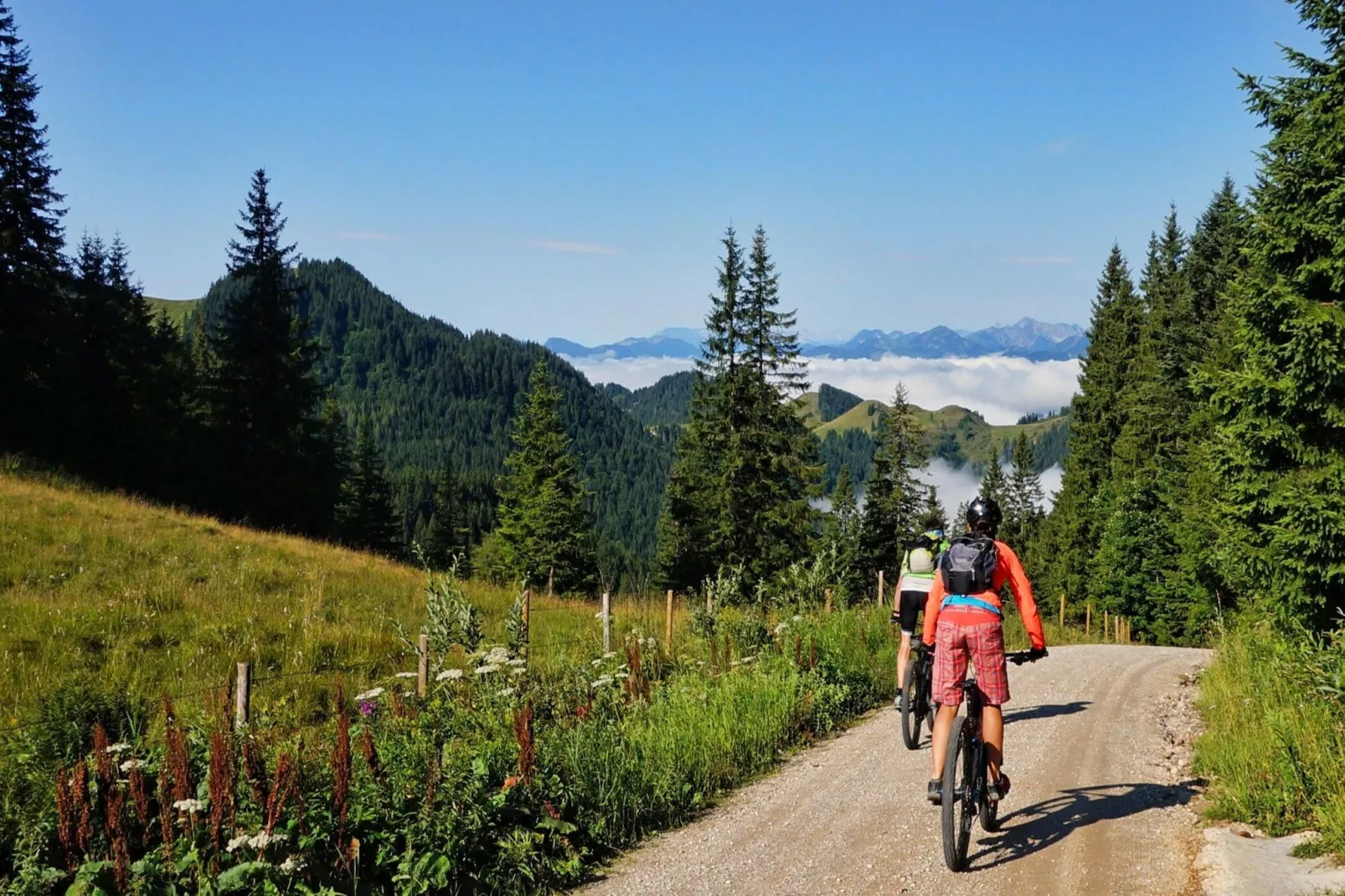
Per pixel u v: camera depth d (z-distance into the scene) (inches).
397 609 749.3
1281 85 539.2
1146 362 2316.7
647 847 242.4
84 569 724.7
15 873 178.9
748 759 319.6
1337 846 186.7
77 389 1493.6
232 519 1584.6
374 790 214.8
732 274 1561.3
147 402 1673.2
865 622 521.7
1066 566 2436.0
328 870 191.9
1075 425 2600.9
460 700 309.9
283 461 1720.0
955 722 204.5
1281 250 526.9
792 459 1535.4
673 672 428.8
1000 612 210.4
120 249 2276.1
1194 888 184.4
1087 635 1398.9
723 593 505.0
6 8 1432.1
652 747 295.7
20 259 1419.8
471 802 220.5
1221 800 230.7
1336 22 520.4
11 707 448.1
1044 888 189.2
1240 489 538.9
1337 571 467.8
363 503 2583.7
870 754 320.2
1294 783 222.4
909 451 1966.0
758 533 1525.6
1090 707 393.1
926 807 250.7
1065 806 244.2
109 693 264.7
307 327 1765.5
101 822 188.1
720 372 1562.5
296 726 357.4
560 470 1870.1
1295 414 518.0
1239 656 437.1
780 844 233.3
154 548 818.2
